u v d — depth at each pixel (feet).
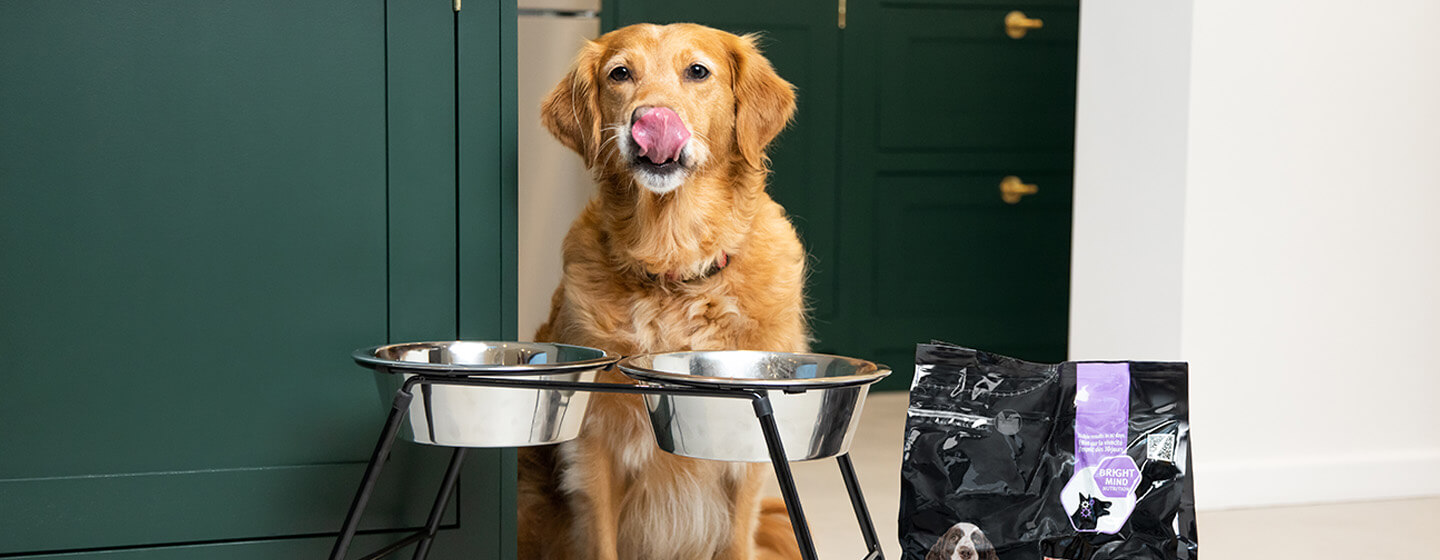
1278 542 7.09
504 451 4.50
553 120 5.61
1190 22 7.66
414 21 4.25
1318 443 8.25
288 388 4.28
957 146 12.30
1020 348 12.76
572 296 5.47
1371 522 7.62
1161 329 8.00
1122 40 8.25
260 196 4.19
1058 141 12.59
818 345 12.10
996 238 12.55
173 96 4.10
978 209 12.46
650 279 5.37
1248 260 7.97
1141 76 8.10
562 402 3.68
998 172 12.46
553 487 5.64
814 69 11.74
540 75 8.71
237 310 4.21
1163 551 3.47
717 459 3.52
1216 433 8.00
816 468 8.95
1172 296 7.89
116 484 4.16
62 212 4.06
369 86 4.24
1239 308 7.98
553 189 8.43
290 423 4.30
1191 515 3.47
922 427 3.63
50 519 4.11
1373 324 8.30
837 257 12.08
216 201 4.16
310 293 4.26
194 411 4.21
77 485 4.13
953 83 12.19
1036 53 12.39
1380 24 8.09
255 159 4.17
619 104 5.26
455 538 4.49
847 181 12.01
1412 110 8.23
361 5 4.21
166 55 4.08
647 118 5.11
